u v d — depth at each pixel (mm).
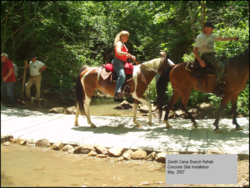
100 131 5555
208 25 4879
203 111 7195
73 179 3461
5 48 10594
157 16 12148
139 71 5539
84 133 5391
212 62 4965
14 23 10469
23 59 12234
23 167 3857
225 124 5895
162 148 4340
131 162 4090
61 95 10805
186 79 5328
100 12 15250
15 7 10430
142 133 5340
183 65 5332
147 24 14789
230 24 8750
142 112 8242
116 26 14422
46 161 4113
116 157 4262
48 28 11266
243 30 7988
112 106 9625
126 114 8180
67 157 4301
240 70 4934
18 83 10992
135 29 14602
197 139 4824
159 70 5699
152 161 4113
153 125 6105
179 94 5738
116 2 15289
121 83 5293
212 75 5031
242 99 7195
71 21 12609
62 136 5164
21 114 7371
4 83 8344
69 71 11625
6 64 8133
